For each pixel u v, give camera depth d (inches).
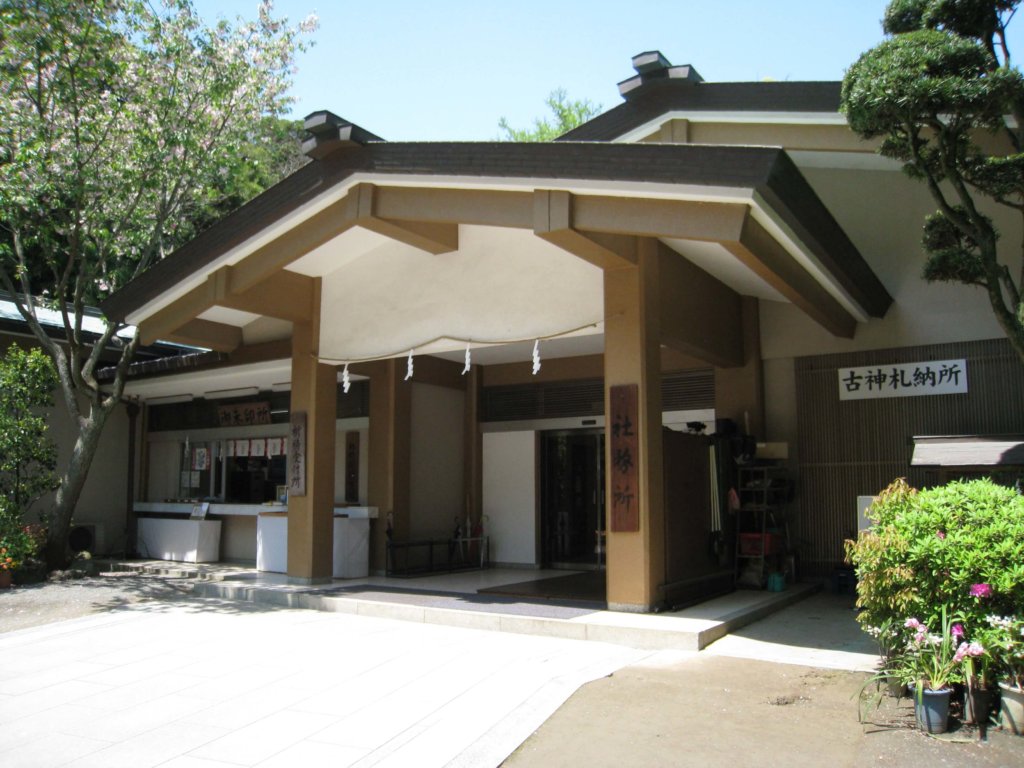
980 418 346.6
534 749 172.6
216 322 429.1
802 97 331.0
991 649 176.2
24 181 424.2
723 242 241.4
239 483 521.0
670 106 354.9
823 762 160.9
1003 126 244.7
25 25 397.4
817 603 335.6
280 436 499.8
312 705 205.2
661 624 264.1
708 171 233.9
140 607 349.1
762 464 365.4
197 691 220.4
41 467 462.6
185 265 360.5
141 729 191.6
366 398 459.8
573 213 263.4
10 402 442.0
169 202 469.1
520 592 346.9
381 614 318.7
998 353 345.7
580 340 409.1
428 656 249.8
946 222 279.0
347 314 376.2
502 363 487.8
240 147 508.7
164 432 563.5
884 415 367.9
